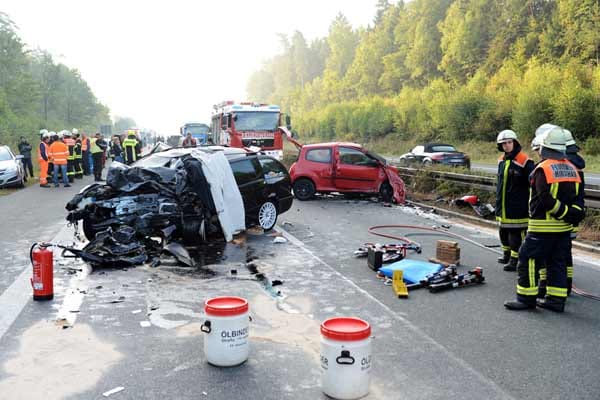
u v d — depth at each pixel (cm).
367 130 6016
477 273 696
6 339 489
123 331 513
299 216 1259
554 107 3522
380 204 1487
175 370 430
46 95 8119
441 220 1229
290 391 397
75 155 2170
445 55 6888
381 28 9238
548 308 592
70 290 641
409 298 631
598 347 488
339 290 659
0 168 1742
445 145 2598
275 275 725
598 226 988
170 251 805
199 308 584
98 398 385
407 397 390
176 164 947
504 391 402
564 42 5084
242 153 1046
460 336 512
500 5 6462
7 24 6562
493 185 1327
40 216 1196
